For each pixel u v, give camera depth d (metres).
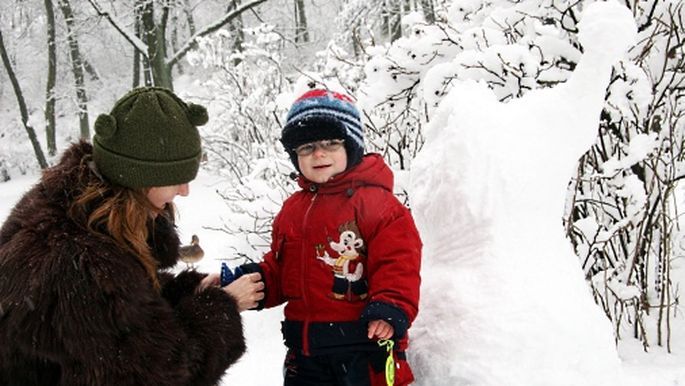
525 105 2.19
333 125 2.02
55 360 1.59
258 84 7.48
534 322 1.89
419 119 4.09
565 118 2.12
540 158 2.10
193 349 1.72
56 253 1.56
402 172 3.99
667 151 3.33
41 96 24.31
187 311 1.79
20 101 18.22
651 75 3.48
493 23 4.03
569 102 2.12
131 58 24.33
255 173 5.04
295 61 19.14
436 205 2.20
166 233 1.92
